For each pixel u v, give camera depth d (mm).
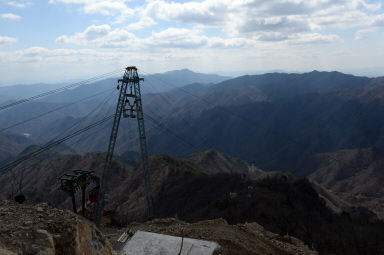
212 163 193875
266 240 21328
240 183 91750
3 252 7719
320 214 64312
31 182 145500
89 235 10969
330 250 36875
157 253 15633
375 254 37750
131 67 65562
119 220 64188
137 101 67125
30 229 9391
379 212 146125
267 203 58781
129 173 149750
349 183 196375
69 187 39406
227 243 18125
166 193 106875
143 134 67938
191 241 16969
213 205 69438
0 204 11586
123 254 14391
